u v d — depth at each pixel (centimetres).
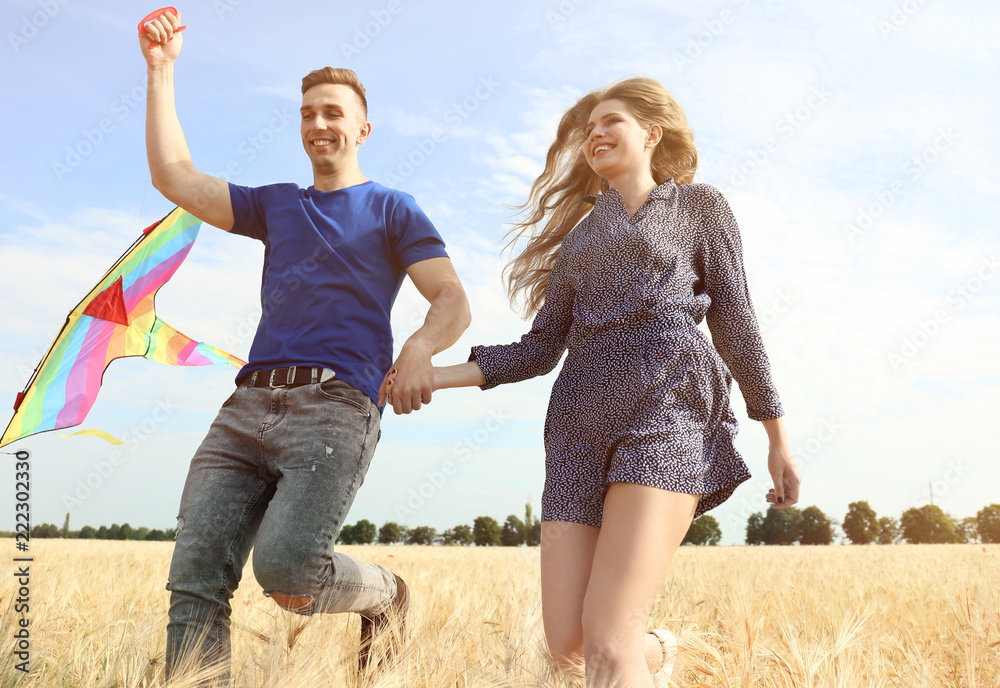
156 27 266
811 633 355
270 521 228
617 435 217
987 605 372
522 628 269
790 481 232
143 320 396
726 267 233
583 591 216
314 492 229
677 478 202
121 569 665
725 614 319
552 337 254
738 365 235
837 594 511
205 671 215
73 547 1281
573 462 226
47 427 357
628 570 195
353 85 283
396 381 233
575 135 313
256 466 247
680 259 229
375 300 260
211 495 238
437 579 553
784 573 770
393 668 246
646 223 230
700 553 1884
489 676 230
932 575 690
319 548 228
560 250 261
